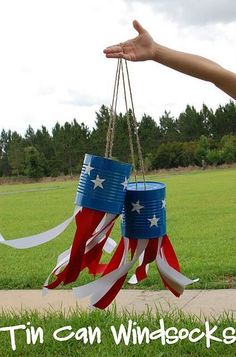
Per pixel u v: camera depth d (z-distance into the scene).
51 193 32.47
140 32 3.10
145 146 67.06
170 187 28.88
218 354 4.26
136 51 3.09
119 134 38.16
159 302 6.09
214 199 20.97
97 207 3.02
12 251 11.30
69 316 5.39
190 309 5.70
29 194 32.62
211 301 6.00
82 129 64.81
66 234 13.62
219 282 6.93
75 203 3.12
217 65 3.19
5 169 73.19
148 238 3.19
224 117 73.25
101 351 4.39
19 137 72.19
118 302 6.18
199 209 17.77
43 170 63.16
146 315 5.34
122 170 3.04
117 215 3.07
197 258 9.09
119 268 3.09
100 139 61.62
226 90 3.20
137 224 3.17
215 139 70.38
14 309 6.21
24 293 7.12
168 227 13.76
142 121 67.94
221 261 8.56
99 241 3.12
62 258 3.24
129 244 3.26
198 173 47.16
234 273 7.50
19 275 8.34
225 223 14.00
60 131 65.56
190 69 3.15
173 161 58.56
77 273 3.11
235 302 5.90
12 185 53.16
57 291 6.97
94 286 3.07
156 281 6.95
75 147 64.25
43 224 17.19
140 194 3.14
